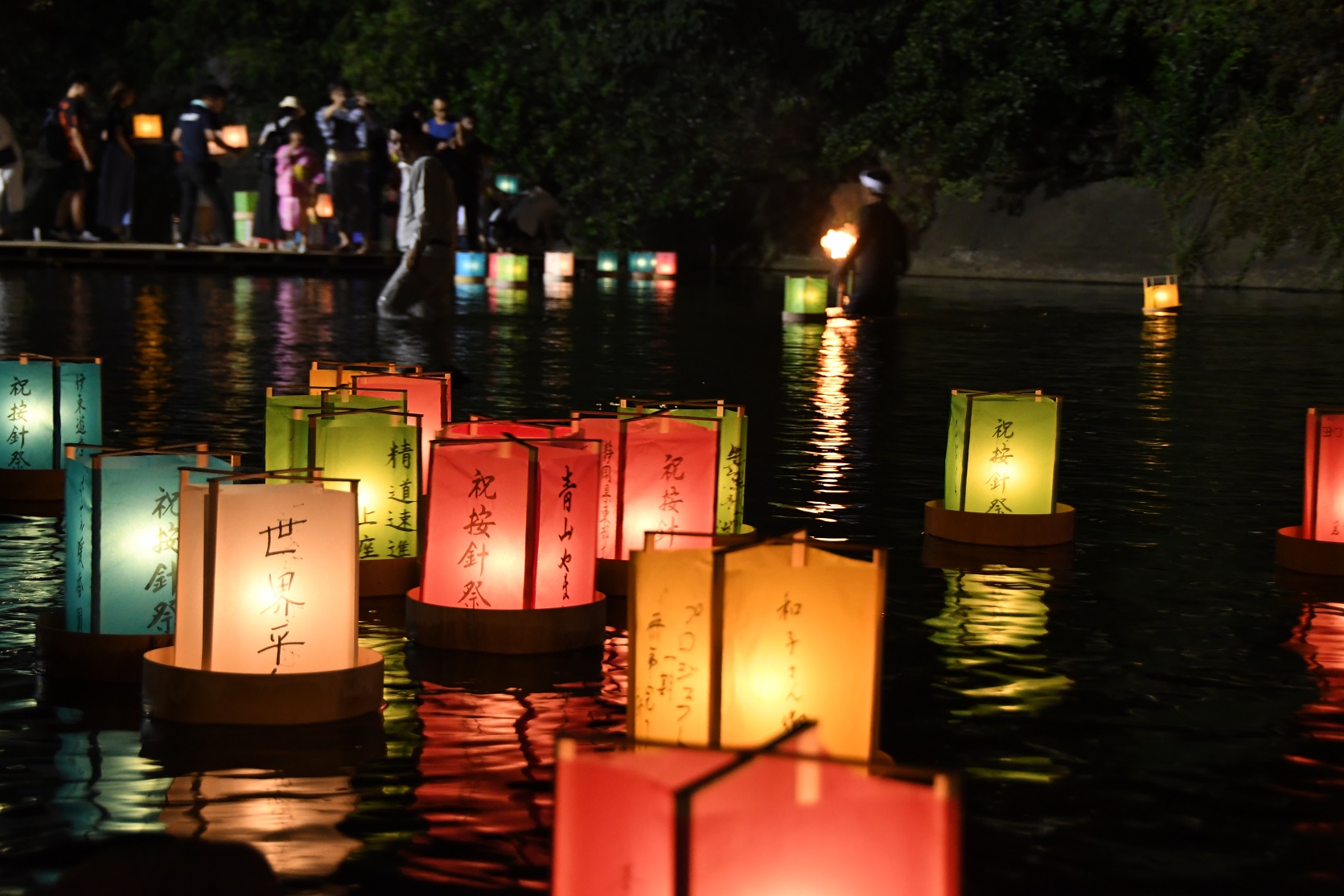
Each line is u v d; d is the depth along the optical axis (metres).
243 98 31.75
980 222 27.91
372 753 3.51
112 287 19.11
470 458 4.47
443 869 2.87
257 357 11.97
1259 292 23.44
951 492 6.12
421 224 15.30
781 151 30.25
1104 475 7.52
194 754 3.49
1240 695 4.02
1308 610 4.94
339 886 2.79
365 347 12.91
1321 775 3.43
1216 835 3.09
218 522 3.70
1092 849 3.02
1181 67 26.11
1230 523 6.34
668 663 3.02
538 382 10.88
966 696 3.99
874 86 29.72
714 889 1.77
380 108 29.58
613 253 27.83
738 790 1.80
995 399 5.90
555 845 1.88
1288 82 25.78
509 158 29.47
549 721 3.77
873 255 17.59
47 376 6.44
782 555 2.95
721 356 12.95
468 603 4.48
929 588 5.17
